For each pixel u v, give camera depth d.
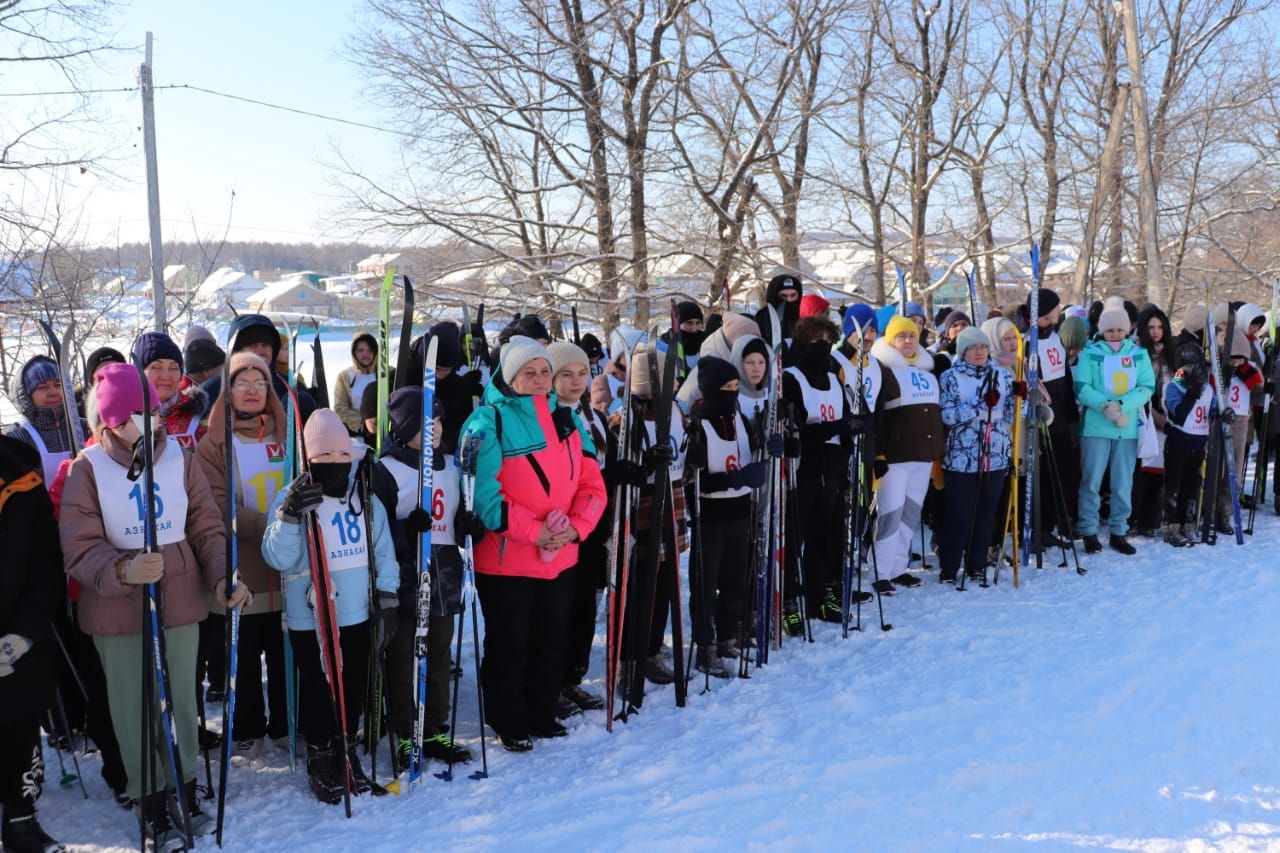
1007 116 20.70
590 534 4.33
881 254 18.83
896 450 5.64
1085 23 19.92
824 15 16.25
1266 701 3.93
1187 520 6.95
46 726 4.06
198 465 3.31
